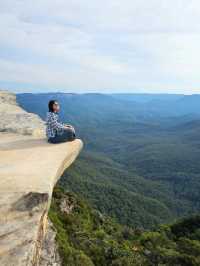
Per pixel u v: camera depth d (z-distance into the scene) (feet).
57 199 169.17
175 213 535.60
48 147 43.50
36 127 59.21
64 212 160.35
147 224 395.34
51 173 30.01
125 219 391.86
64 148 43.06
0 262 19.86
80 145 47.62
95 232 162.61
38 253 23.88
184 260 148.77
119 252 137.69
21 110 77.41
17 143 46.06
